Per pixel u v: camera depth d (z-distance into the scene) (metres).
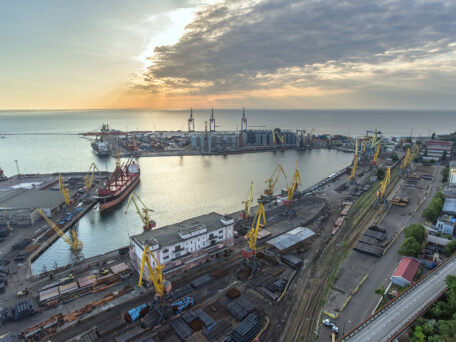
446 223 121.56
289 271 96.88
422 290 79.38
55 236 137.12
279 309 79.56
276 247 109.75
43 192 188.88
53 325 74.25
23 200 172.38
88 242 138.00
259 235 123.19
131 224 158.62
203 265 101.56
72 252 127.38
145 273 91.62
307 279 93.50
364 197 179.75
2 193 185.75
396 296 76.62
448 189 169.62
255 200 193.12
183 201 192.00
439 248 107.25
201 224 105.50
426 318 71.12
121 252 110.81
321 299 82.88
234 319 75.62
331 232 128.62
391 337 62.84
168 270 93.69
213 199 195.75
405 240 103.25
